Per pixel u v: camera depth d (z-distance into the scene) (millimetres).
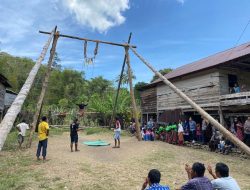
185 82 23594
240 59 16891
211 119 12023
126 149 15773
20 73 51062
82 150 15250
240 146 10961
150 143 17797
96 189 8359
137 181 9359
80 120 32219
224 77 20328
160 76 15086
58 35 16969
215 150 17391
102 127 28750
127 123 32594
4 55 50156
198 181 5074
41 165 11172
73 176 9625
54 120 32688
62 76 58344
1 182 8617
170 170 11234
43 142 12344
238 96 17328
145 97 30531
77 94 56844
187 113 23969
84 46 17938
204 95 21234
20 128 15836
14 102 6918
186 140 21156
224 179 5371
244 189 8797
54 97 53219
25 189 8109
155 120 30266
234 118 19922
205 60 25469
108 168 11039
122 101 32938
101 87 59469
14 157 12812
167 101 26047
